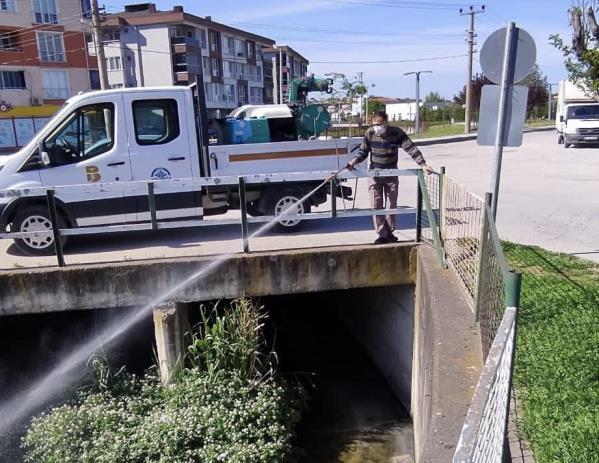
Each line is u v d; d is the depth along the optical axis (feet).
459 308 16.17
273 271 21.76
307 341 29.71
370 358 27.86
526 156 71.00
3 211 23.26
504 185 45.11
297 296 33.37
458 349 13.79
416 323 21.59
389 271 22.41
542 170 55.26
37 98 142.92
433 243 22.24
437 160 71.61
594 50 17.79
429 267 19.84
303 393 22.89
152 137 24.17
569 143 82.84
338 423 21.98
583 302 17.39
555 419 11.86
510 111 17.53
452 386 12.16
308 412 22.76
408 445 20.35
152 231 27.94
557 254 23.41
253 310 21.95
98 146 23.85
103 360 22.41
